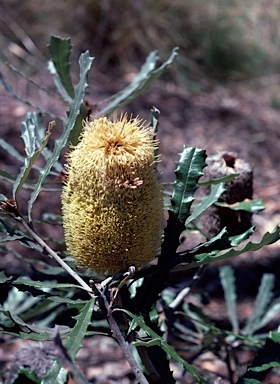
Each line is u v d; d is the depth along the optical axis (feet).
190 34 10.66
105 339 4.76
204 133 9.13
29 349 2.68
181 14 10.70
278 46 10.77
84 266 1.92
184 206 1.97
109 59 10.41
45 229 6.51
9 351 4.53
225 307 5.52
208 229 2.52
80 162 1.82
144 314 1.96
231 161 2.54
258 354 1.98
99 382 4.35
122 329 2.17
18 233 1.98
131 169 1.80
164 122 9.28
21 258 2.50
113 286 1.93
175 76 10.42
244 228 2.51
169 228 1.96
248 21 10.83
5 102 8.53
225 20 10.75
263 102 10.19
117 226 1.83
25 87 9.04
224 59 10.69
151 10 10.59
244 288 6.00
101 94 9.68
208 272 6.19
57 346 1.52
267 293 3.14
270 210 7.29
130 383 4.09
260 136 9.16
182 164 2.01
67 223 1.88
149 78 2.35
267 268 6.30
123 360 4.67
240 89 10.46
